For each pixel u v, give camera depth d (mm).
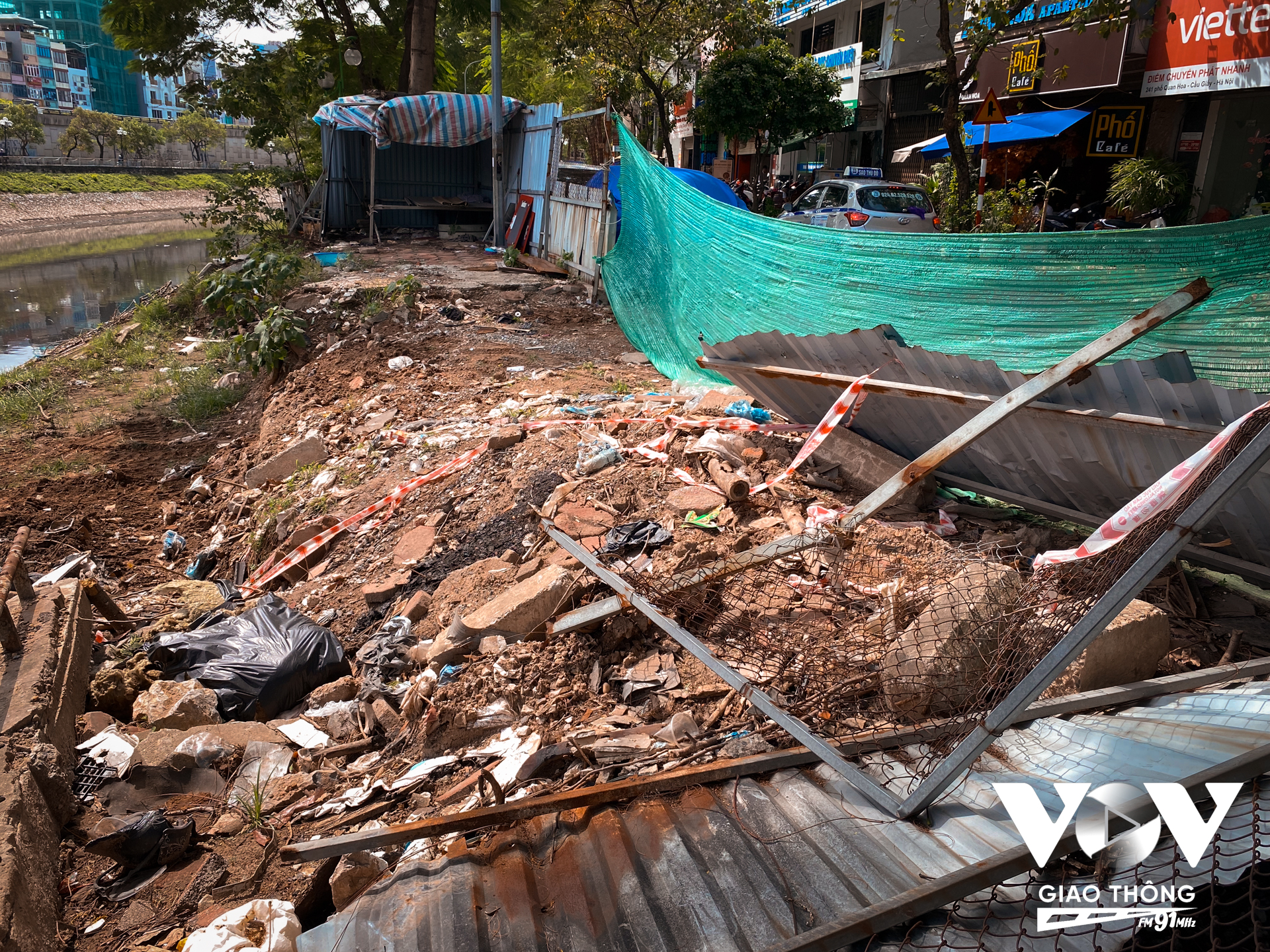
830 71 24891
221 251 18797
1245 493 4070
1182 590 4645
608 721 4109
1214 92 13070
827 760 3115
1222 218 12914
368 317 11461
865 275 5828
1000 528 5332
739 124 22094
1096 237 4645
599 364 9719
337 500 7469
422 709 4441
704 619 4328
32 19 114125
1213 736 3000
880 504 3996
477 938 2814
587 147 14086
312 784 4102
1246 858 2324
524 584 5031
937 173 16641
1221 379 4453
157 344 15023
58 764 3941
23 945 2941
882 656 3732
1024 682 2561
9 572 4664
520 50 38062
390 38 26734
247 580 7109
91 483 9352
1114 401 4352
